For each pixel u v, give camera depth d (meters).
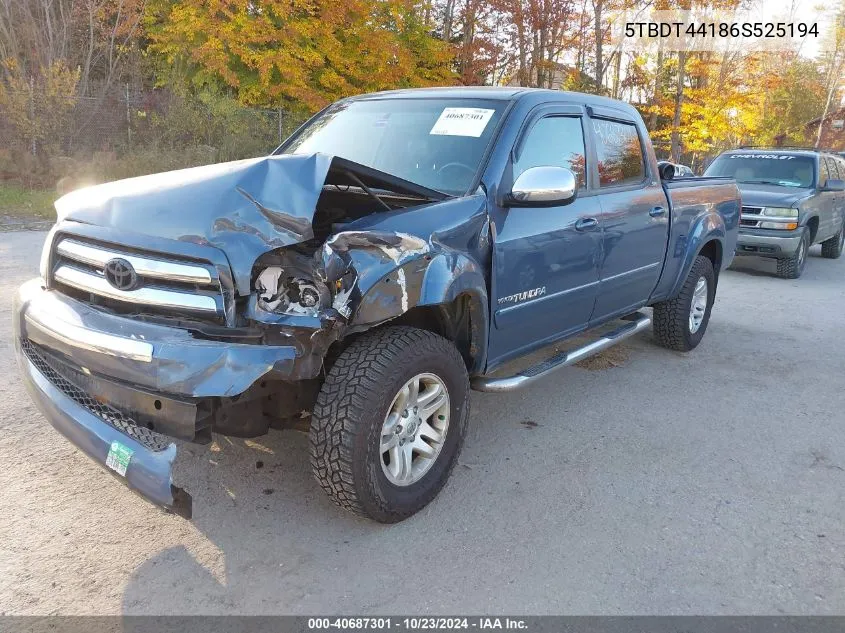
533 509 3.38
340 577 2.79
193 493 3.34
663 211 5.16
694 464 3.97
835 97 47.06
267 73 19.50
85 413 2.71
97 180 15.41
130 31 20.44
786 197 10.52
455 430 3.37
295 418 3.19
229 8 19.88
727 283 10.19
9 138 16.20
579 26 24.47
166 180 2.96
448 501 3.42
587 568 2.92
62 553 2.84
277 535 3.04
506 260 3.61
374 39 21.14
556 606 2.67
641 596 2.75
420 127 4.04
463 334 3.54
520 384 3.82
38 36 19.08
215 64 19.41
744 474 3.87
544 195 3.51
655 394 5.12
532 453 4.02
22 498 3.21
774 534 3.25
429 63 24.06
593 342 4.74
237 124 18.64
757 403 5.02
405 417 3.11
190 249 2.63
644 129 5.14
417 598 2.68
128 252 2.74
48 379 2.89
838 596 2.80
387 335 3.03
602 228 4.38
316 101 19.86
